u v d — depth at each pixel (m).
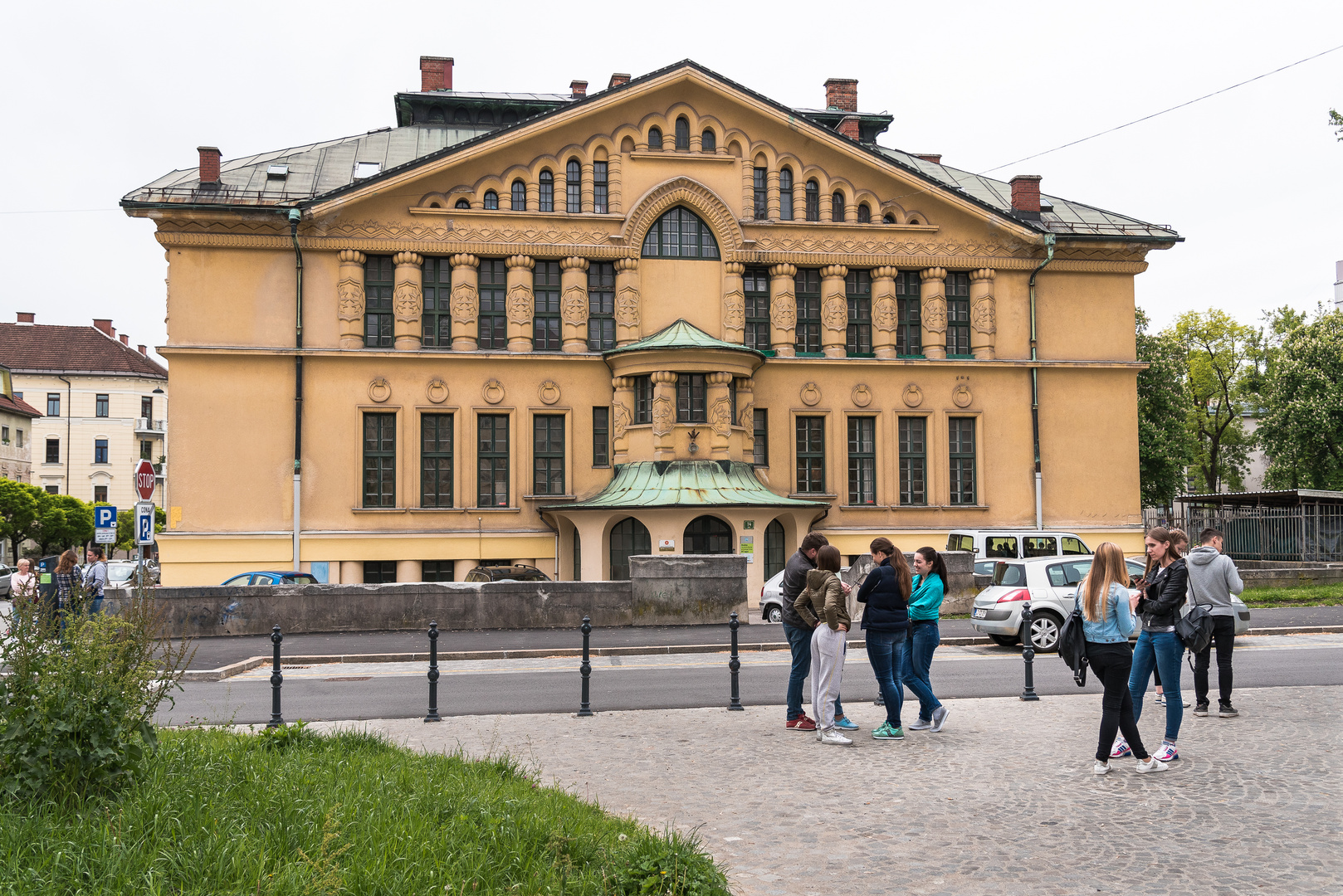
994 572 20.92
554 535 32.47
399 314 32.03
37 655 6.89
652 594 24.39
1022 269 35.59
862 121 43.00
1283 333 62.28
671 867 5.74
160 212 30.39
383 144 37.00
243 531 30.75
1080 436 35.59
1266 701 13.12
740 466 31.92
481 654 20.22
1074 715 12.55
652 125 33.94
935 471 34.59
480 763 8.95
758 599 30.19
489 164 32.88
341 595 23.72
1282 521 36.44
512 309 32.75
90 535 76.94
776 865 6.86
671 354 31.39
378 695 15.23
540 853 6.25
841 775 9.45
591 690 15.45
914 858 6.98
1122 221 37.16
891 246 34.91
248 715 13.48
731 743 11.07
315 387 31.48
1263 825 7.62
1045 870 6.71
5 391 87.75
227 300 31.17
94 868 5.32
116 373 96.88
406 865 5.66
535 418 33.03
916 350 35.34
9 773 6.46
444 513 31.98
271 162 34.19
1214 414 68.69
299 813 6.49
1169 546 10.02
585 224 33.16
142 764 7.17
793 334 34.22
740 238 33.72
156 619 8.02
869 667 17.95
